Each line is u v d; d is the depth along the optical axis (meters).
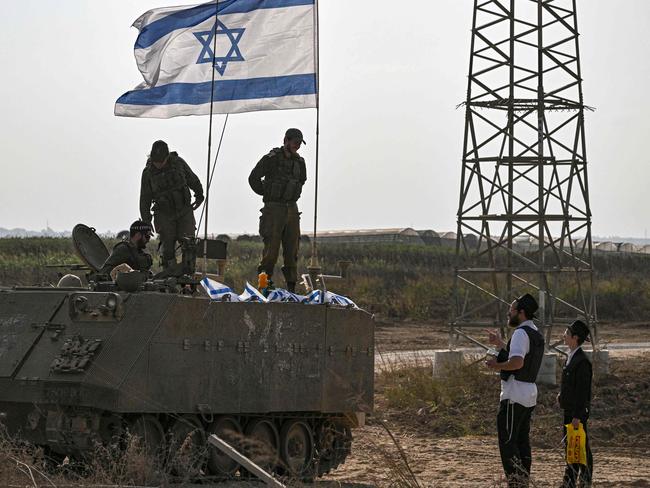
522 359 14.21
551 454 20.59
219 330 14.76
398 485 13.30
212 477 14.59
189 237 16.25
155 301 13.96
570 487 14.33
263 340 15.44
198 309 14.43
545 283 28.28
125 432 13.60
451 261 70.19
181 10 19.05
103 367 13.50
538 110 27.42
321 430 17.12
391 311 52.34
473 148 27.97
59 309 14.39
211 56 19.02
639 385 25.55
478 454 19.83
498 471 17.61
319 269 17.61
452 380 25.97
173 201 17.16
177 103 19.12
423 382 25.84
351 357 17.22
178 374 14.10
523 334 14.29
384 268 63.12
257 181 18.06
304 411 16.23
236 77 18.98
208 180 17.09
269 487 11.23
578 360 14.47
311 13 18.91
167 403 13.94
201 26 19.03
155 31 19.08
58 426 13.62
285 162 18.08
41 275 48.47
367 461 18.61
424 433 23.14
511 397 14.28
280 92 18.86
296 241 18.30
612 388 25.25
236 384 14.99
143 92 19.17
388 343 40.94
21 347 14.12
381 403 25.83
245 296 15.74
